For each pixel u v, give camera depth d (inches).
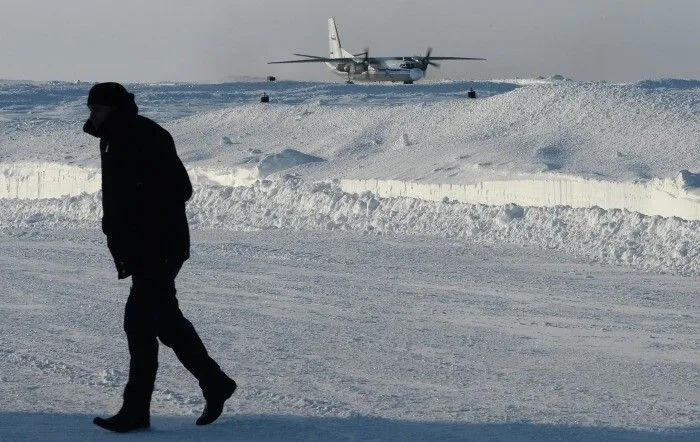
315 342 663.8
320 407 454.3
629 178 1464.1
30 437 375.6
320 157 2172.7
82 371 550.0
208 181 2097.7
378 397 486.9
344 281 997.2
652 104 2006.6
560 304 851.4
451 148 1962.4
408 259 1175.6
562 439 383.9
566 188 1460.4
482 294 911.0
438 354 621.3
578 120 2017.7
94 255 1237.7
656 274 1047.0
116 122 393.7
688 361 598.5
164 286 403.2
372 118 2469.2
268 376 544.4
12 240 1438.2
